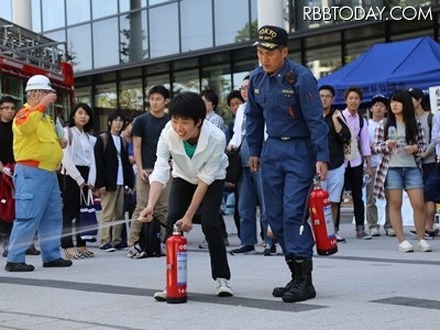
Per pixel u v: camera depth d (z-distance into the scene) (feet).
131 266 26.16
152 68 73.77
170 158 19.24
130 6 73.10
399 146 27.81
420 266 23.88
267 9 59.16
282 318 16.03
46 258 26.30
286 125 18.28
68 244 29.25
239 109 28.91
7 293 20.67
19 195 25.43
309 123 17.88
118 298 19.24
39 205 25.55
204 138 17.81
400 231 28.48
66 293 20.33
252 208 28.76
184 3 68.54
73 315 17.21
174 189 18.84
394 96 27.71
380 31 59.31
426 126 33.19
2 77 36.58
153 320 16.31
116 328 15.66
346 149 31.86
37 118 25.04
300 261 18.20
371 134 35.88
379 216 39.32
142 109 76.02
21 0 78.02
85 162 30.86
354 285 20.20
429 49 41.01
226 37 65.57
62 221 28.19
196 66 71.56
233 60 68.69
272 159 18.51
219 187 18.79
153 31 71.05
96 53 76.13
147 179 28.53
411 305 17.13
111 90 78.54
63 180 29.63
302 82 17.76
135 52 72.69
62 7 78.69
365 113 42.68
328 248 18.25
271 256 27.61
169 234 18.88
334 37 61.05
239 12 64.64
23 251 25.43
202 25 67.15
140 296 19.45
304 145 18.29
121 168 32.32
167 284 18.31
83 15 77.10
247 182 28.60
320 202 18.20
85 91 80.59
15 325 16.34
